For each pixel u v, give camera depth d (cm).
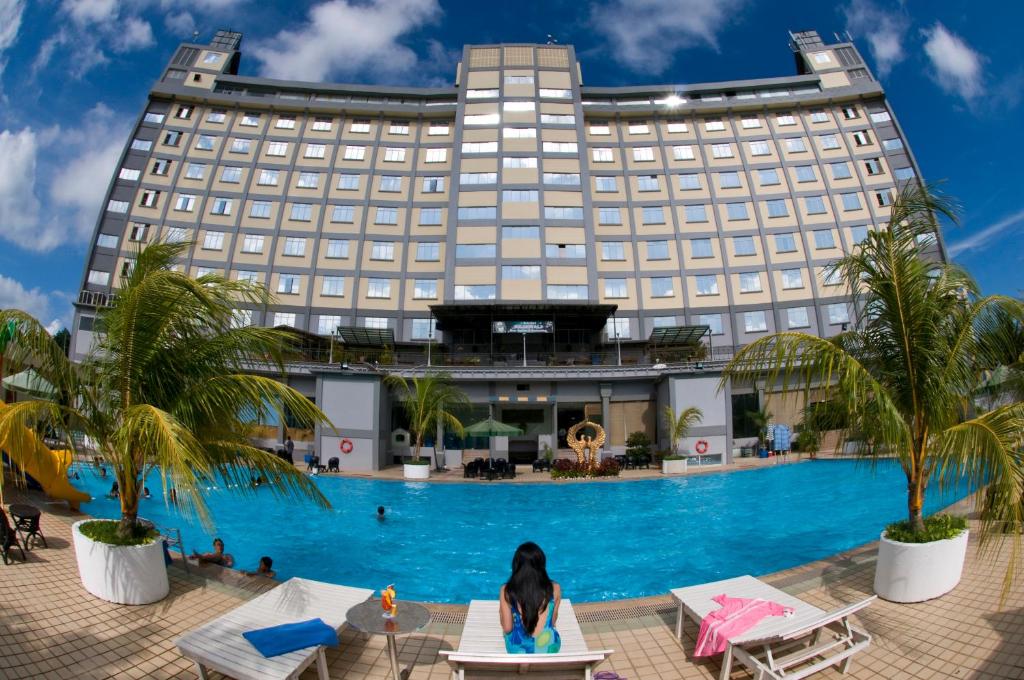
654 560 1145
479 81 4619
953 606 645
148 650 577
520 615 475
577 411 3259
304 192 4306
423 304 4109
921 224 755
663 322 4112
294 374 3039
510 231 4094
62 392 734
